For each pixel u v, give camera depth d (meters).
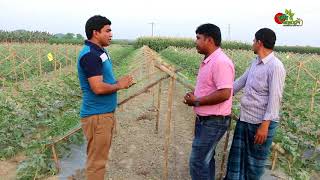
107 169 6.09
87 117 4.61
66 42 59.53
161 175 5.94
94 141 4.66
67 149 6.70
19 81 16.86
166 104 11.16
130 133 7.98
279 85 4.47
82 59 4.35
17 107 8.89
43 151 5.94
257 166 4.88
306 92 12.62
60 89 11.47
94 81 4.31
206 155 4.57
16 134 7.16
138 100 11.33
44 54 24.62
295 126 7.85
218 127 4.45
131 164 6.33
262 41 4.51
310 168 6.51
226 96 4.21
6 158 6.68
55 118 8.27
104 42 4.48
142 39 48.91
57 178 5.70
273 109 4.51
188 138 7.82
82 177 5.84
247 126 4.81
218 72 4.21
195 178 4.70
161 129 8.34
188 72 18.45
